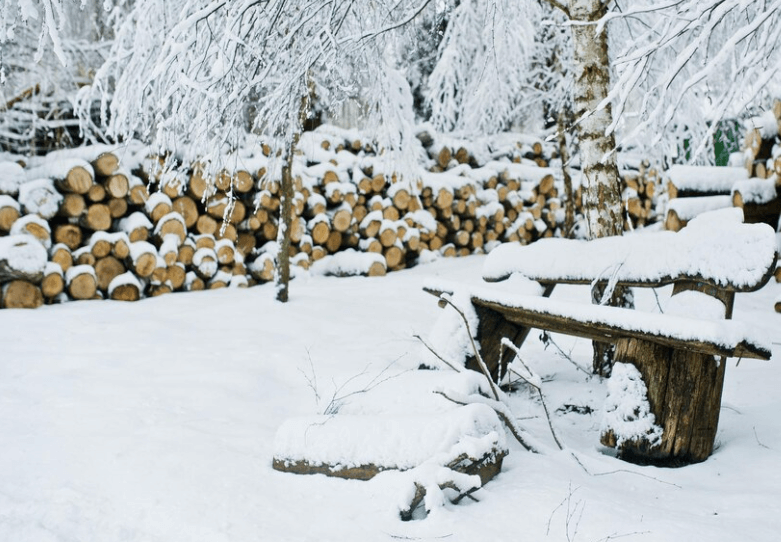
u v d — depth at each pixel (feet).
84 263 21.83
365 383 11.73
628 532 7.43
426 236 32.37
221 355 15.55
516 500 8.41
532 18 26.32
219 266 25.44
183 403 12.28
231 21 11.18
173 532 7.70
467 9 24.50
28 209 20.90
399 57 20.83
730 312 10.84
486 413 9.48
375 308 21.95
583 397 12.99
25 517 7.88
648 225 40.42
